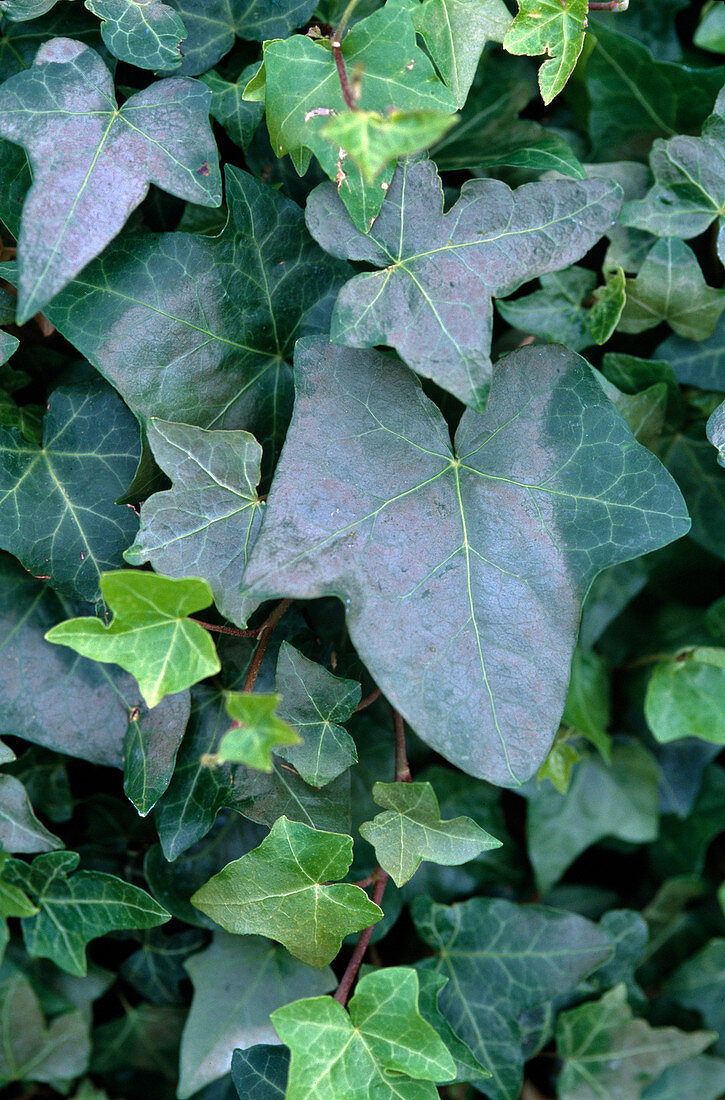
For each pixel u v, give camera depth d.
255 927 0.46
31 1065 0.51
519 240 0.45
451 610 0.44
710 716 0.52
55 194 0.44
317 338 0.45
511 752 0.44
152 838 0.50
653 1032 0.53
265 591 0.43
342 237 0.45
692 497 0.52
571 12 0.46
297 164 0.46
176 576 0.45
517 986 0.50
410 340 0.44
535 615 0.45
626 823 0.54
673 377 0.49
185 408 0.46
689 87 0.49
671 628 0.54
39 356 0.48
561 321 0.50
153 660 0.44
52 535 0.46
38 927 0.49
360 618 0.44
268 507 0.44
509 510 0.45
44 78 0.44
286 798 0.46
